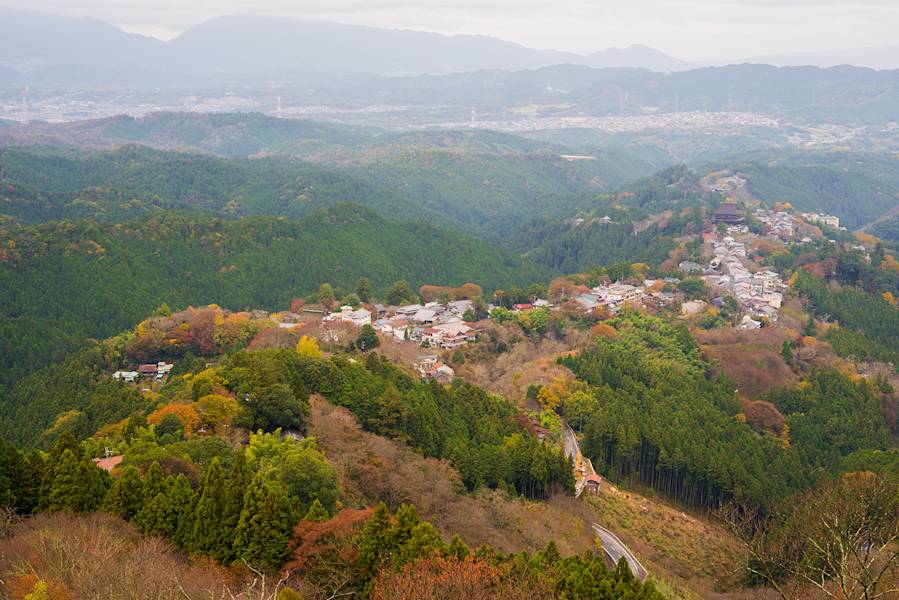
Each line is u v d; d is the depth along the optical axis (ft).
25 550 213.05
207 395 367.86
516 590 210.18
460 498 345.51
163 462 285.84
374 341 584.81
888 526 266.36
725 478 448.65
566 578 241.14
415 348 621.72
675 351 653.71
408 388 456.86
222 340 606.14
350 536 243.40
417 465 353.92
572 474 415.44
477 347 650.02
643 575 339.57
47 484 262.47
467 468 378.53
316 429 351.67
